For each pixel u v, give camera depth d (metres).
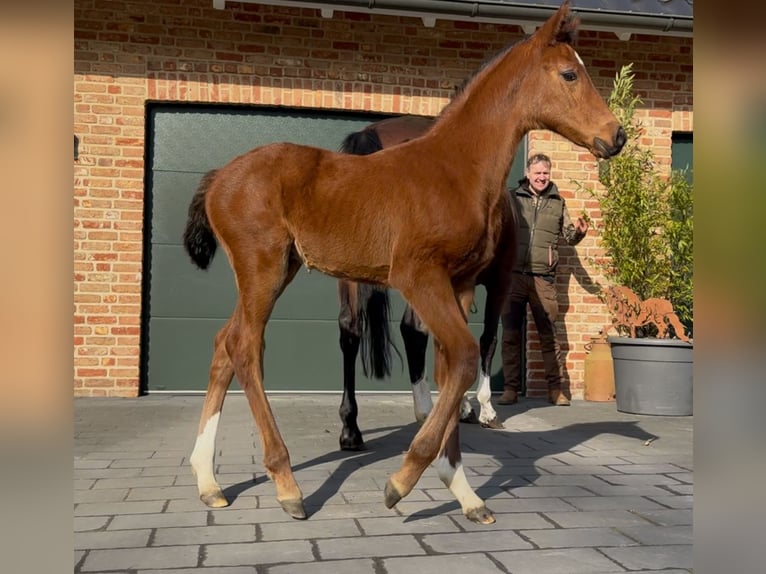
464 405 5.46
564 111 2.98
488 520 2.89
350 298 4.41
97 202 6.26
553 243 6.38
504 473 3.79
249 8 6.42
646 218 6.11
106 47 6.25
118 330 6.29
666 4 6.36
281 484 2.94
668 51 7.02
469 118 3.03
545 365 6.49
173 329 6.52
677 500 3.27
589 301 6.91
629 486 3.53
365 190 2.96
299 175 3.01
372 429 5.08
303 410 5.82
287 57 6.49
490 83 3.04
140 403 5.99
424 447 2.74
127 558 2.44
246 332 3.04
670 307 5.91
